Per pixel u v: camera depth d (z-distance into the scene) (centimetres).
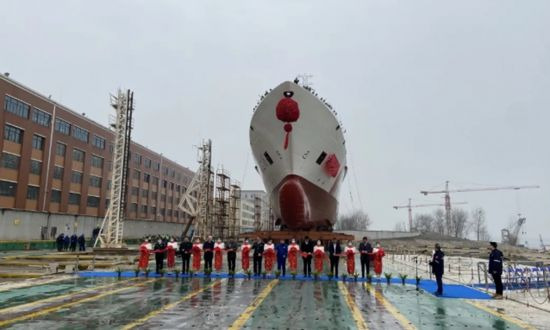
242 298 1106
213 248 1770
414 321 859
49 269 1817
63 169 4656
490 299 1181
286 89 2330
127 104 2978
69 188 4769
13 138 3888
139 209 6606
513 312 981
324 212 2716
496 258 1226
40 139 4291
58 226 4522
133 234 6072
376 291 1274
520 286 1462
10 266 1964
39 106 4219
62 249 3306
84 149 5075
